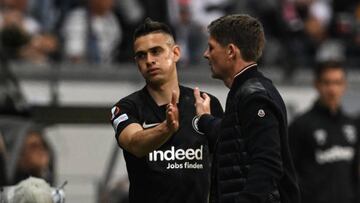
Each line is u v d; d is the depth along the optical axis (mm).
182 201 15688
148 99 15883
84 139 30719
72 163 30578
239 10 35656
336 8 38156
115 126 15648
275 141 14438
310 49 36094
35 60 32250
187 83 32750
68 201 30219
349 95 33781
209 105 15898
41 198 15438
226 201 14625
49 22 33781
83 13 33594
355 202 24562
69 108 25156
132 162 15711
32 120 24391
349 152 24531
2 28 31844
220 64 15188
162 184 15633
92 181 30469
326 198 24188
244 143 14641
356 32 37688
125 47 33812
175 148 15688
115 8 34062
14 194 15648
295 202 14945
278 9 36031
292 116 33281
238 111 14758
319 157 24359
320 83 24609
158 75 15742
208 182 15805
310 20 36750
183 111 15883
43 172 23391
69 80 31609
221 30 15141
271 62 34844
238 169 14609
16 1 33062
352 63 36062
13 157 22516
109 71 32031
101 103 31797
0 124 23328
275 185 14336
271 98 14688
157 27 15859
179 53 16062
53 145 30484
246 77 14984
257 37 15086
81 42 33312
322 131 24422
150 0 34438
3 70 25281
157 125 15312
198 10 35312
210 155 15883
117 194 26938
